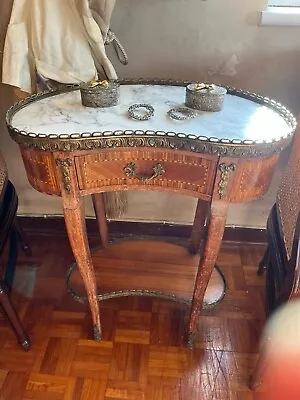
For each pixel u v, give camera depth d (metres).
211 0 1.36
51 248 1.85
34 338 1.47
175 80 1.42
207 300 1.49
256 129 1.11
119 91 1.32
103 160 1.10
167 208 1.79
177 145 1.05
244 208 1.77
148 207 1.79
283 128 1.13
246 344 1.46
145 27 1.42
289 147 1.57
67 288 1.55
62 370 1.37
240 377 1.36
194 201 1.75
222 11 1.38
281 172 1.65
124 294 1.50
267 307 1.34
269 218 1.43
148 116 1.15
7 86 1.52
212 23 1.40
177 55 1.46
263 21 1.37
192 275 1.58
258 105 1.27
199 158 1.07
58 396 1.30
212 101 1.19
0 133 1.64
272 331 1.18
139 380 1.35
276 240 1.29
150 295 1.50
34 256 1.81
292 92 1.51
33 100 1.28
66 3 1.24
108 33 1.33
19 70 1.31
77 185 1.12
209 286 1.54
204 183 1.11
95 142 1.04
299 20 1.36
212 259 1.24
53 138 1.02
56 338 1.47
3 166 1.44
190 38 1.43
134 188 1.17
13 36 1.27
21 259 1.79
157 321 1.54
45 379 1.35
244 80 1.50
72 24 1.27
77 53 1.30
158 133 1.04
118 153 1.09
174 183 1.14
